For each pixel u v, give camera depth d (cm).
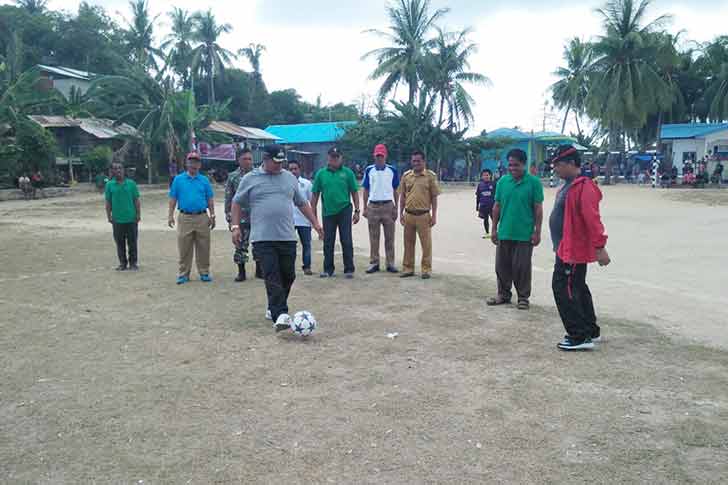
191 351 532
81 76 4475
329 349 539
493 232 711
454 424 384
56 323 627
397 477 321
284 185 618
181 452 349
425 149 4294
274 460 339
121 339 570
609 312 684
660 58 3966
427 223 862
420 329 603
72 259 1076
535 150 4738
